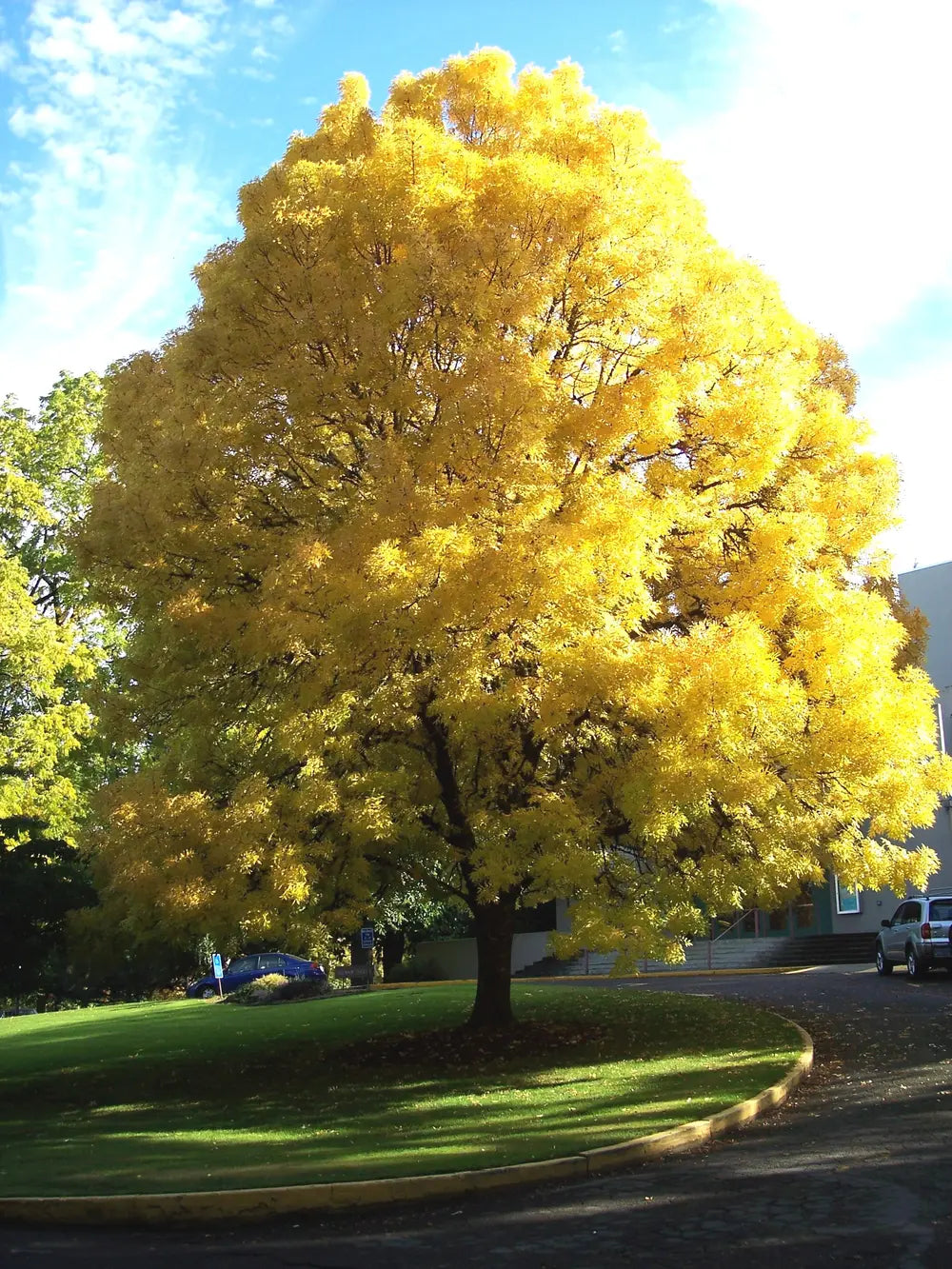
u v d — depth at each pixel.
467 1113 10.74
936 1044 13.39
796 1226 6.68
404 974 39.06
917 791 12.60
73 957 16.53
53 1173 8.96
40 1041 21.00
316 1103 11.96
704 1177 8.06
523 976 36.19
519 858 11.80
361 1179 8.08
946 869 30.17
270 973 35.09
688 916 12.38
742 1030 15.45
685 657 11.29
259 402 12.45
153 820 11.34
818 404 14.88
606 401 12.01
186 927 12.51
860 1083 11.38
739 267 13.92
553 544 10.68
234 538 12.56
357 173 12.86
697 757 11.03
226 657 13.03
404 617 10.51
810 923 33.97
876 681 12.26
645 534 11.13
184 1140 10.25
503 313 11.88
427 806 13.32
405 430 12.49
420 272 11.74
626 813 11.20
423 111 14.85
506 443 11.30
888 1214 6.79
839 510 14.33
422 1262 6.46
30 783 26.14
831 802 12.67
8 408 31.56
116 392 14.60
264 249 12.78
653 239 12.88
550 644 10.87
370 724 11.82
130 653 14.16
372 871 14.34
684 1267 6.09
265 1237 7.30
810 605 12.48
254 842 11.10
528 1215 7.36
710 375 12.78
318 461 13.08
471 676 10.52
